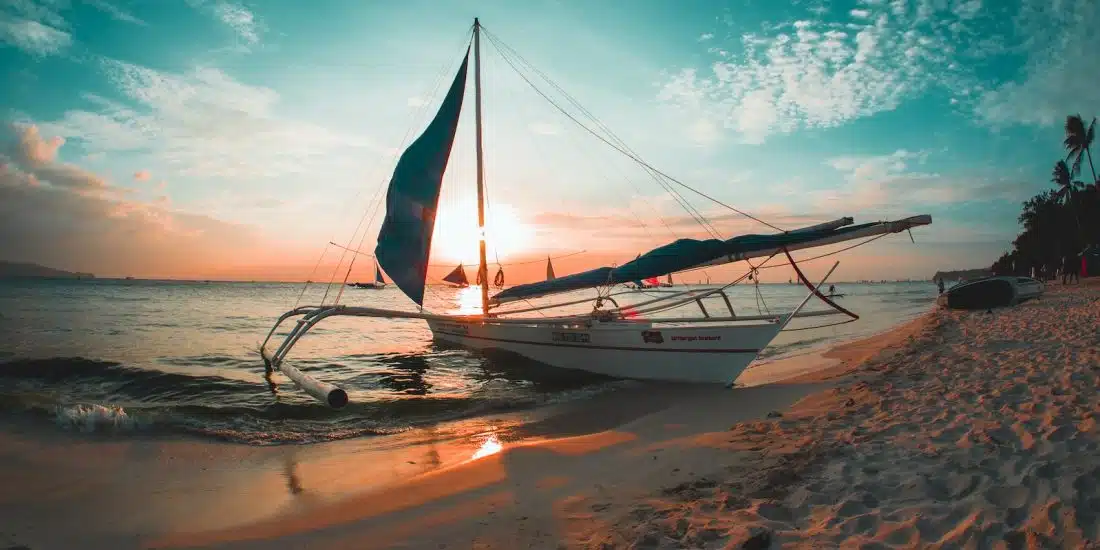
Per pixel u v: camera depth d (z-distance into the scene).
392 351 16.19
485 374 12.16
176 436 7.30
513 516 4.35
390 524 4.32
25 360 12.27
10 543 4.16
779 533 3.53
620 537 3.73
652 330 10.88
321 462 6.32
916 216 8.56
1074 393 6.58
